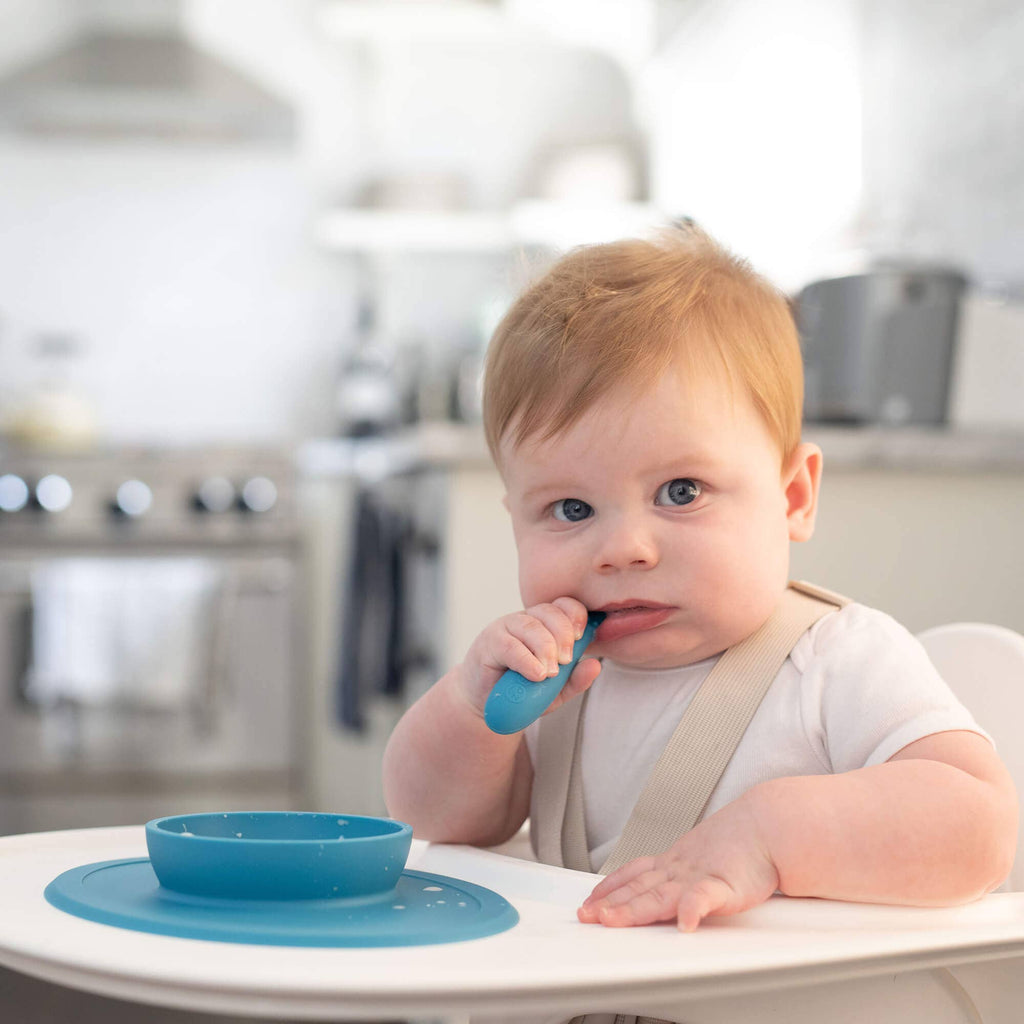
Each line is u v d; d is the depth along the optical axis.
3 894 0.51
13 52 3.70
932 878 0.52
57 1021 0.82
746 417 0.67
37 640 2.99
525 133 3.80
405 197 3.45
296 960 0.40
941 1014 0.51
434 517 2.06
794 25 2.58
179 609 3.03
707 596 0.64
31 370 3.75
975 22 2.09
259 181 3.81
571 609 0.64
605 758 0.71
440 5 3.32
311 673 3.52
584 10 3.31
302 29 3.80
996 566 1.54
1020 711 0.72
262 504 3.30
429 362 3.76
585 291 0.69
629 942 0.44
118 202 3.79
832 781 0.53
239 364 3.81
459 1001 0.38
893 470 1.53
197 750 3.12
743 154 2.81
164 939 0.43
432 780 0.70
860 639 0.65
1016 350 1.90
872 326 1.83
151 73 3.34
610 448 0.64
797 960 0.42
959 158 2.14
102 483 3.25
